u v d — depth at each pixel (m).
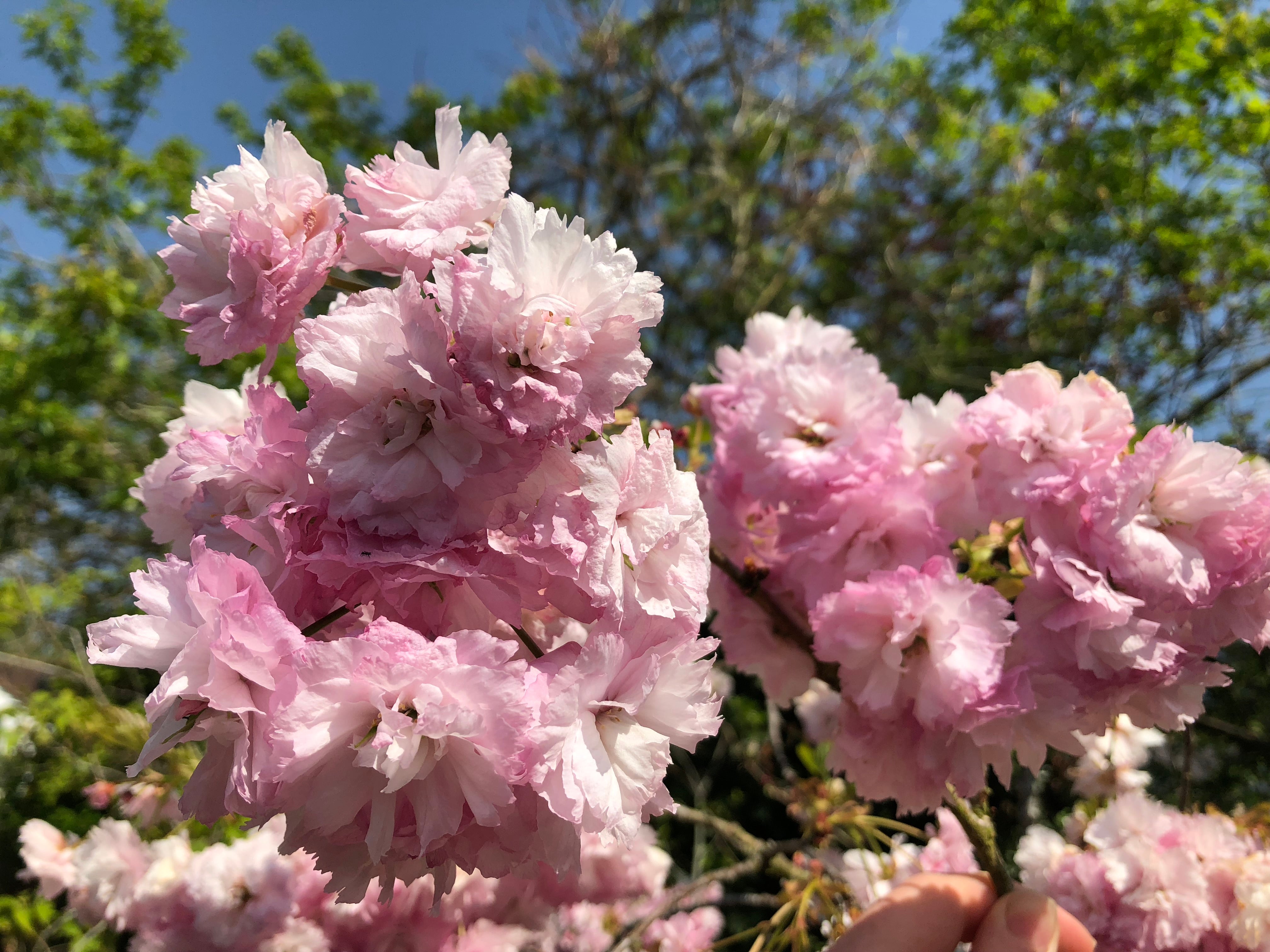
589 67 1.37
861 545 0.26
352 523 0.17
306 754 0.16
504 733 0.16
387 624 0.16
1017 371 0.26
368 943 0.32
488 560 0.17
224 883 0.33
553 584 0.18
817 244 1.32
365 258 0.20
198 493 0.19
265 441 0.18
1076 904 0.32
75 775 0.68
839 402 0.27
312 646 0.16
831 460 0.26
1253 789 0.69
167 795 0.41
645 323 0.17
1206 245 0.78
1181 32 0.72
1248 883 0.30
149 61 1.23
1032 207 0.93
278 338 0.19
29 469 1.05
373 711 0.17
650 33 1.38
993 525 0.27
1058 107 0.89
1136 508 0.24
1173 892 0.31
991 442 0.25
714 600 0.31
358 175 0.20
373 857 0.16
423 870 0.18
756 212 1.34
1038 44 0.86
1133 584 0.23
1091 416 0.24
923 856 0.37
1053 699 0.24
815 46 1.38
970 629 0.23
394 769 0.16
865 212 1.31
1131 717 0.26
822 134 1.37
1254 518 0.24
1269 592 0.25
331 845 0.18
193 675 0.16
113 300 1.02
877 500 0.26
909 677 0.25
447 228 0.19
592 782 0.17
